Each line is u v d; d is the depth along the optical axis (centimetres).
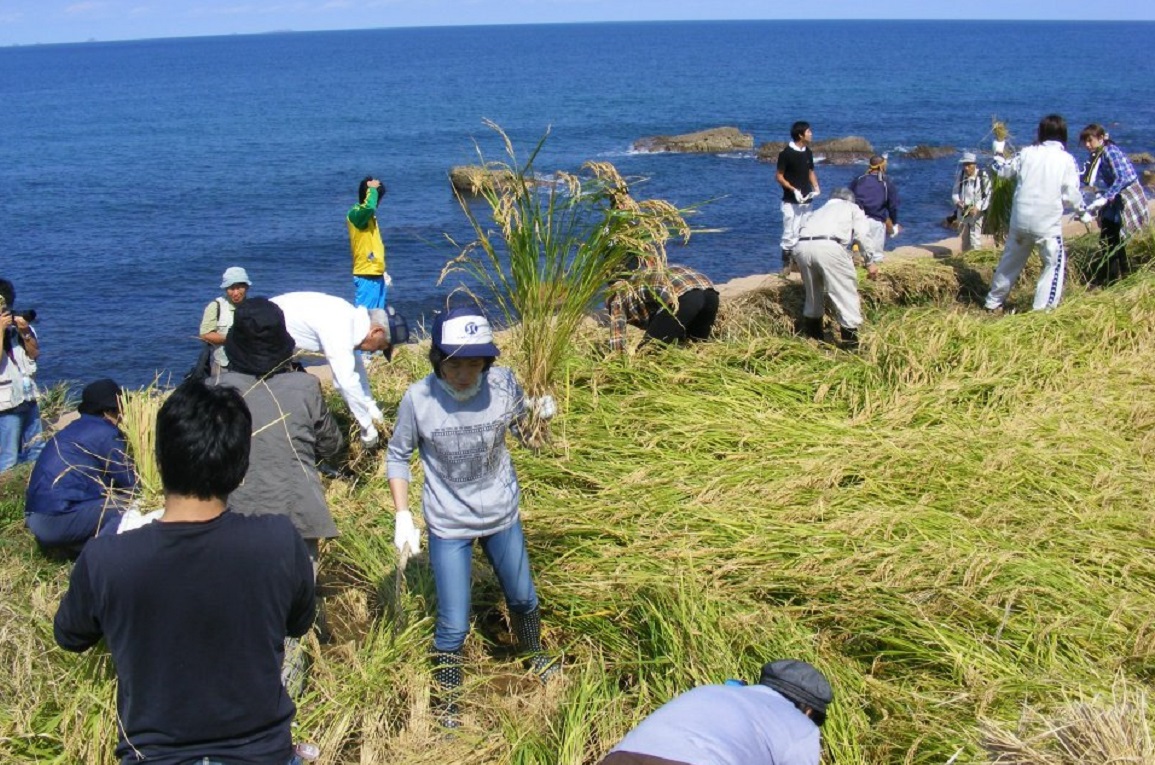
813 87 9019
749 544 495
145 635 284
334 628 479
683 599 438
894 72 11100
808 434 623
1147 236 1082
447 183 3912
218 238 3055
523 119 6656
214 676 287
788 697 321
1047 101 7188
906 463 580
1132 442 623
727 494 550
